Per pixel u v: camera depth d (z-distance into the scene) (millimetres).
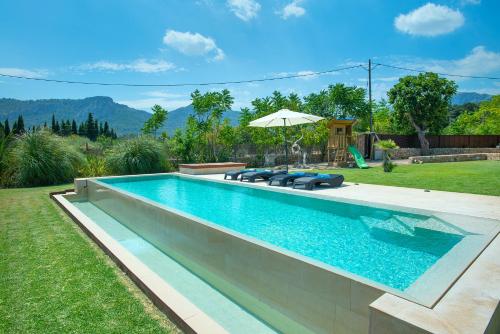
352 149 18250
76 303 3344
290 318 3354
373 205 6500
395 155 24156
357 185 9852
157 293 3336
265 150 21016
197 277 4836
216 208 7777
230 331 3434
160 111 22719
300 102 26859
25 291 3615
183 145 18109
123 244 6516
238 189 10211
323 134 19531
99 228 5863
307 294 3164
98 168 14484
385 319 2178
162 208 5969
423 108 25875
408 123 27422
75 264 4414
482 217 5332
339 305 2885
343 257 4348
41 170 12672
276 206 7855
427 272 2924
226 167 14406
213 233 4500
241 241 3967
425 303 2301
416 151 25516
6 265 4391
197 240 4891
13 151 12883
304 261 3184
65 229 6254
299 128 20438
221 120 20219
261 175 11203
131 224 7543
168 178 13461
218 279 4438
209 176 12992
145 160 14984
